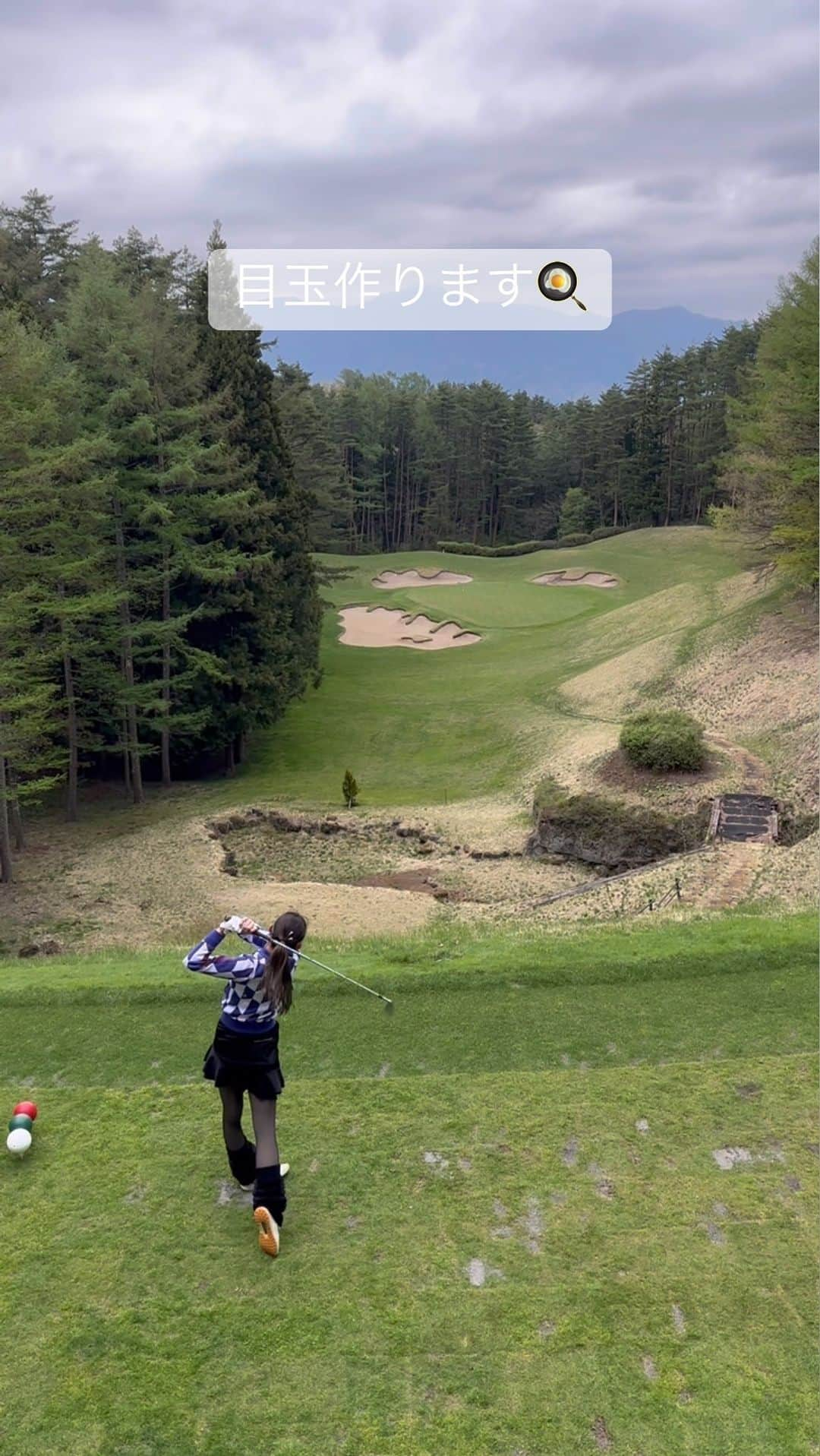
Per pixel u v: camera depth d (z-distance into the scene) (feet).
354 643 175.63
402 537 366.63
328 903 69.31
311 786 109.09
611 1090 21.86
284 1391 14.06
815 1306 15.42
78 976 33.86
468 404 353.72
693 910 50.29
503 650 162.20
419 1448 13.07
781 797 74.95
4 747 83.92
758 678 103.09
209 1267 16.60
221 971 16.89
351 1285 16.08
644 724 85.51
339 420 340.59
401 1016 26.89
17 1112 20.95
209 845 88.94
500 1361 14.48
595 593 198.29
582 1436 13.21
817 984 28.27
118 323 100.12
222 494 115.03
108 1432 13.43
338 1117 20.94
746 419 124.26
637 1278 16.07
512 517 358.64
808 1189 18.28
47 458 81.97
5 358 75.46
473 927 53.88
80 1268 16.63
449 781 106.63
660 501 317.63
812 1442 13.05
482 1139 20.08
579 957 30.89
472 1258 16.63
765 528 116.26
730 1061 23.11
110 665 105.70
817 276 100.68
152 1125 21.06
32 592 82.02
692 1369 14.26
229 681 110.63
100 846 92.68
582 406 359.87
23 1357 14.75
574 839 78.02
